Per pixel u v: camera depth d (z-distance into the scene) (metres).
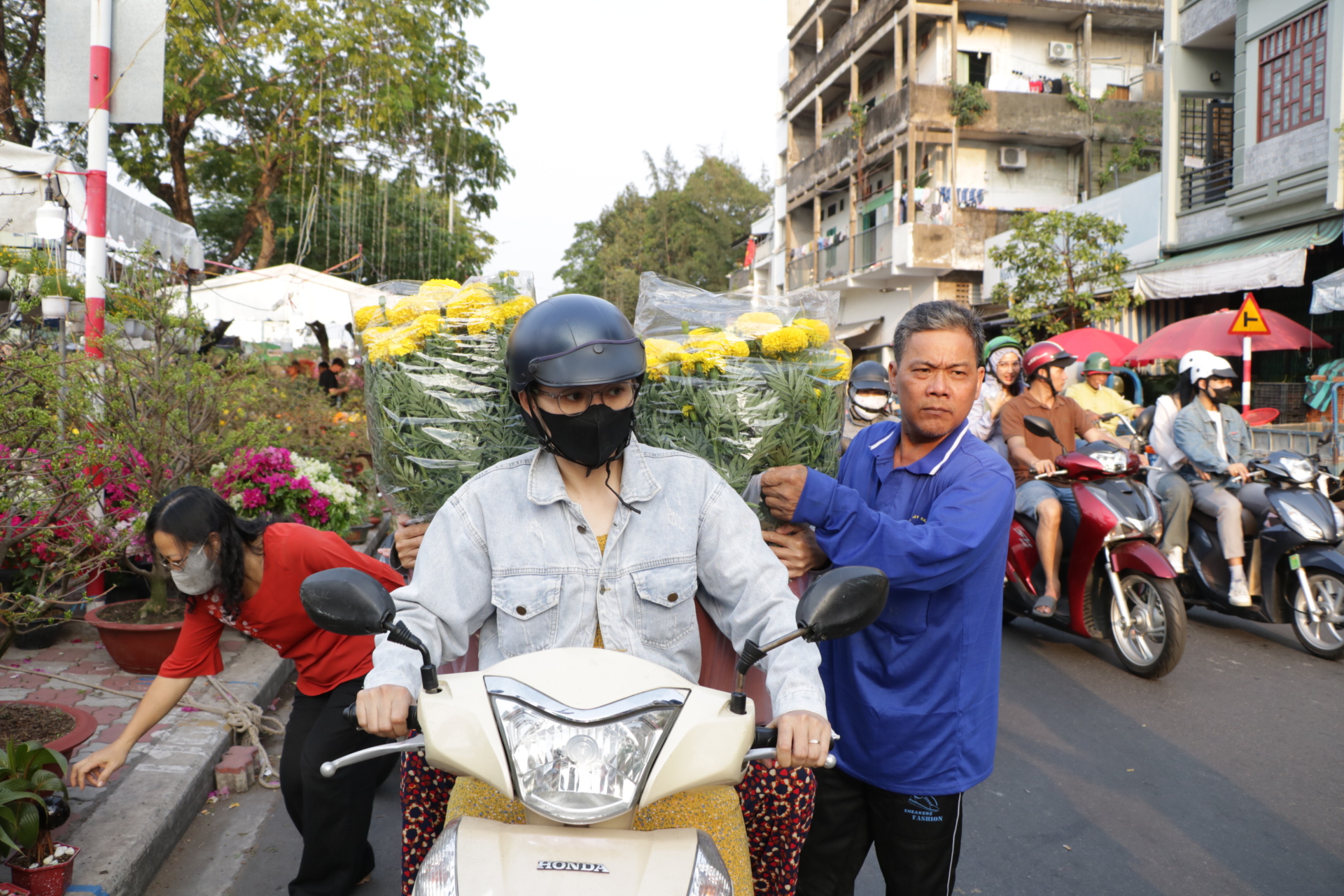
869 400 5.46
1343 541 5.93
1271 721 4.78
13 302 4.22
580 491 1.99
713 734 1.53
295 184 22.52
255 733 4.26
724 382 2.34
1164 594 5.33
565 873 1.39
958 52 24.12
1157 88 24.02
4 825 2.69
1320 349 12.94
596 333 1.81
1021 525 6.07
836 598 1.61
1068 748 4.46
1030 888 3.20
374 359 2.47
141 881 3.14
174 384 4.98
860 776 2.28
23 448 3.52
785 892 2.04
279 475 6.42
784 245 33.25
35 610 3.60
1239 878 3.26
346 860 2.98
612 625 1.91
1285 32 12.94
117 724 4.27
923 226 23.31
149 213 9.76
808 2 32.59
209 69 18.22
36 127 17.36
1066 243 15.52
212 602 2.92
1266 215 13.48
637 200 58.34
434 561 1.94
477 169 23.27
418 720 1.58
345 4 19.66
